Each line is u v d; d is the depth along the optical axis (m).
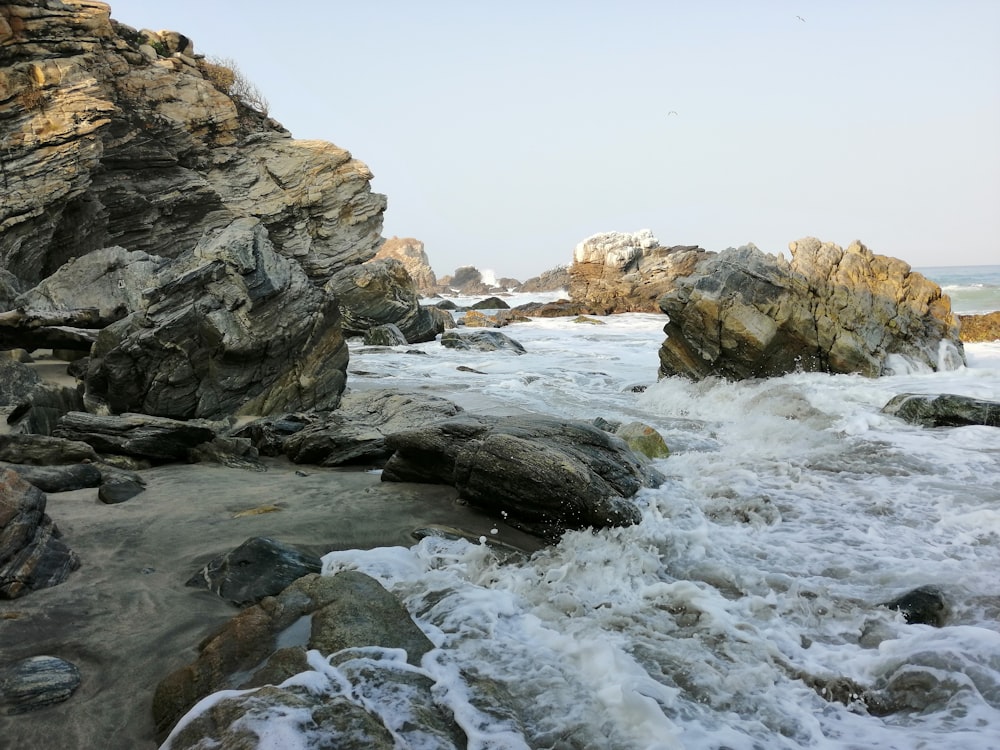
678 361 15.30
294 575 5.08
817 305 14.98
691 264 50.34
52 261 24.47
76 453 7.69
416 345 24.42
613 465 7.04
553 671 3.96
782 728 3.64
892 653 4.34
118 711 3.62
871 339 14.91
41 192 22.27
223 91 36.09
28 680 3.69
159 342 9.80
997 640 4.34
